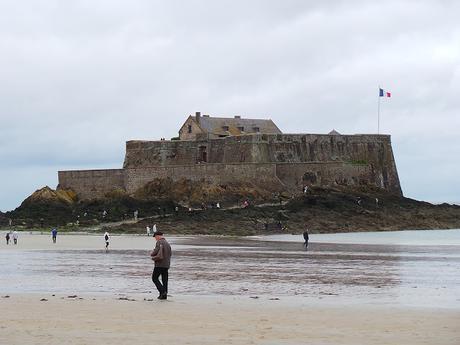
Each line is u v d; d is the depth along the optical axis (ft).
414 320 78.69
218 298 100.99
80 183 473.26
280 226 377.30
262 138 445.78
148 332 70.90
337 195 436.35
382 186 492.54
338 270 156.04
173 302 94.68
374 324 76.13
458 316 81.71
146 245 257.55
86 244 262.88
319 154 467.93
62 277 136.36
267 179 437.17
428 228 420.77
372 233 379.96
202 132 485.15
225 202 414.41
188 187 436.76
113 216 404.98
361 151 487.61
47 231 370.73
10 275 140.97
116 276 138.82
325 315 82.64
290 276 141.28
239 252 219.61
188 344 65.16
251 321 78.02
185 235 348.38
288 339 67.72
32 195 446.19
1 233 359.05
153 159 468.34
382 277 139.54
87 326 74.08
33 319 78.33
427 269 159.22
